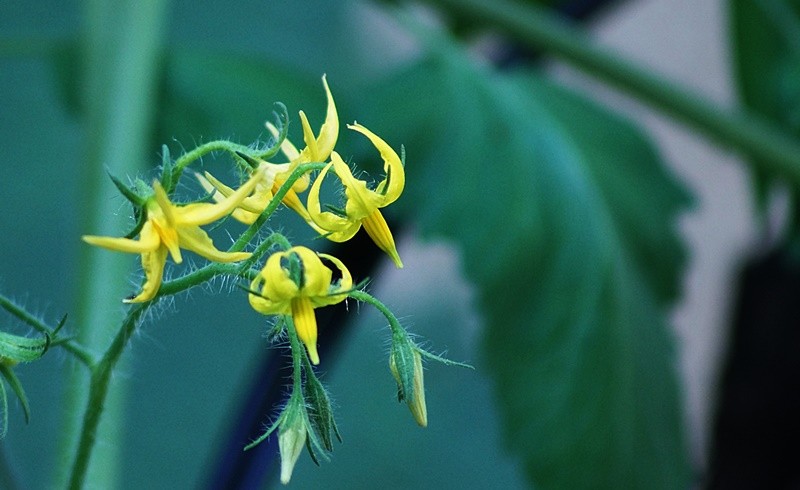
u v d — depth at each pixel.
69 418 0.37
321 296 0.29
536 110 0.56
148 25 0.46
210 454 1.00
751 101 0.64
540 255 0.53
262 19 1.43
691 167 1.03
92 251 0.41
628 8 1.10
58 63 0.51
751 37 0.62
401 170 0.29
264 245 0.29
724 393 0.57
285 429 0.30
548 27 0.56
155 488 1.04
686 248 0.57
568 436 0.52
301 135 0.53
